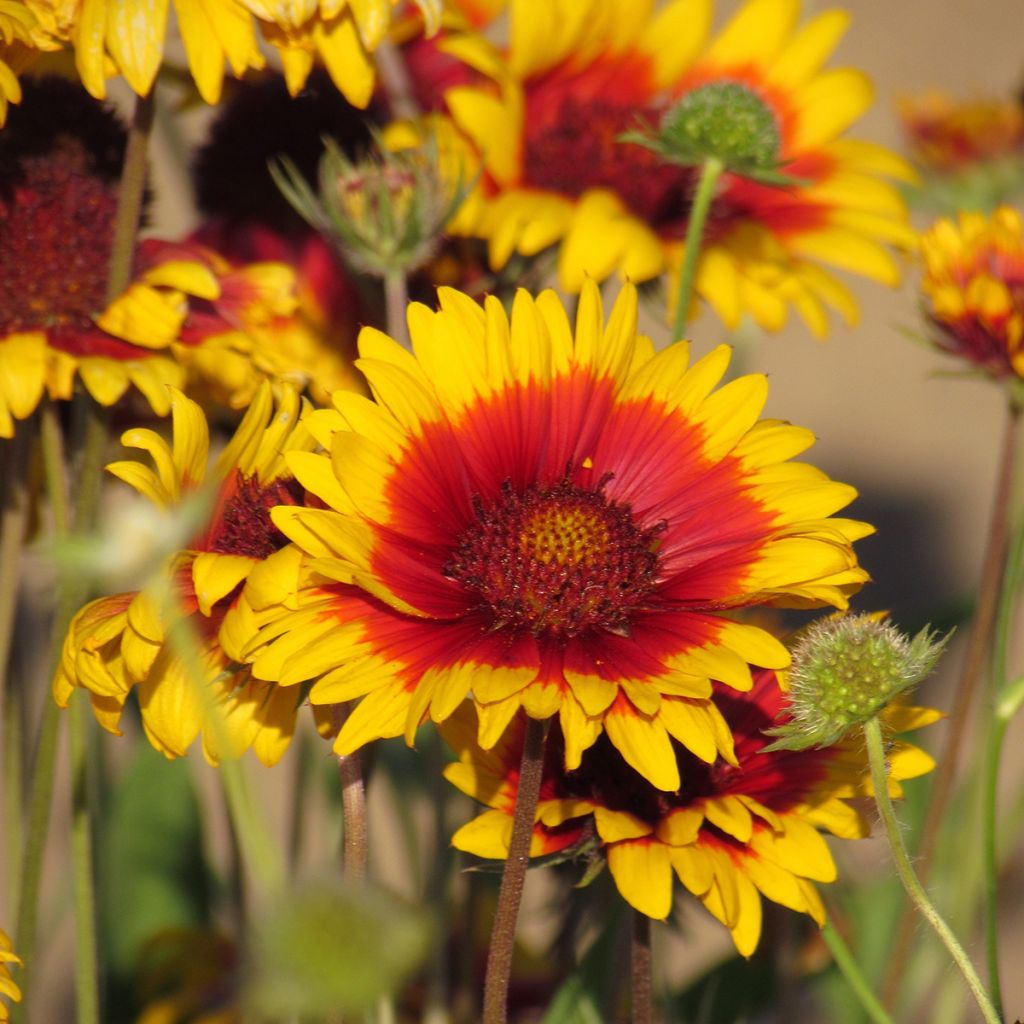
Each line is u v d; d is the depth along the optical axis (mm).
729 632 542
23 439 616
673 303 648
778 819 551
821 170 677
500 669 535
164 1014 652
